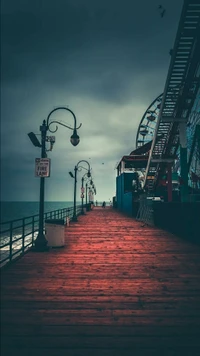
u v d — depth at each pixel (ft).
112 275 22.62
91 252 32.45
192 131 81.30
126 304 16.24
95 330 12.92
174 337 12.36
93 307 15.72
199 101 77.41
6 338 12.14
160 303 16.46
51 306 15.81
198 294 18.11
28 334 12.50
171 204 52.24
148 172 100.58
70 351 11.14
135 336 12.42
